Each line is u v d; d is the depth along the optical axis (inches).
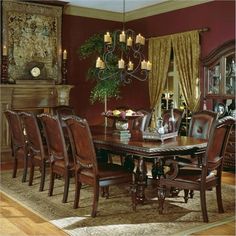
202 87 240.4
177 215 138.2
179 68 256.5
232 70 216.4
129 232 121.3
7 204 151.6
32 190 173.2
